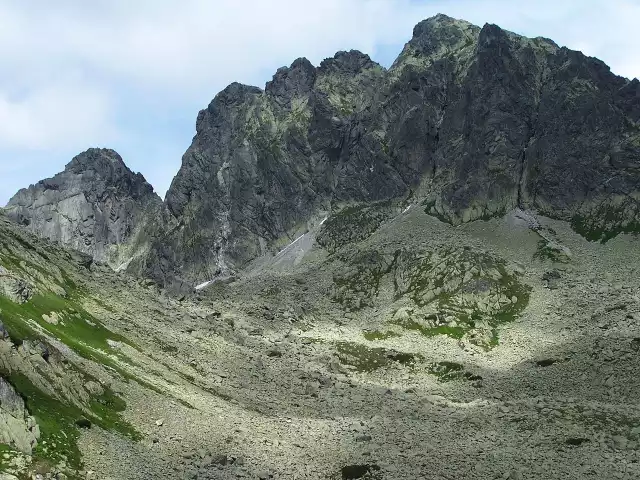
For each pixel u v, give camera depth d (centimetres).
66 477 4650
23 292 7956
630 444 6375
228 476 5494
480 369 11075
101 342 8131
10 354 5659
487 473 5822
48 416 5312
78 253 12725
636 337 10194
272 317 14300
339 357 11650
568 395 8975
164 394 7106
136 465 5266
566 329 12838
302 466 5984
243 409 7656
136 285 12925
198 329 10938
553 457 6150
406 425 7400
